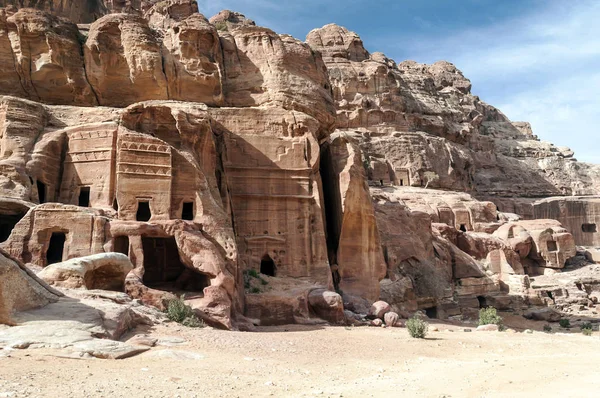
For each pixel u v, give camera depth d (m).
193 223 28.22
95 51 36.78
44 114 31.75
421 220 55.22
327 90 44.38
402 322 35.72
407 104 99.81
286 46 41.34
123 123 31.11
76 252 25.61
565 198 92.88
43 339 13.98
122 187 28.50
